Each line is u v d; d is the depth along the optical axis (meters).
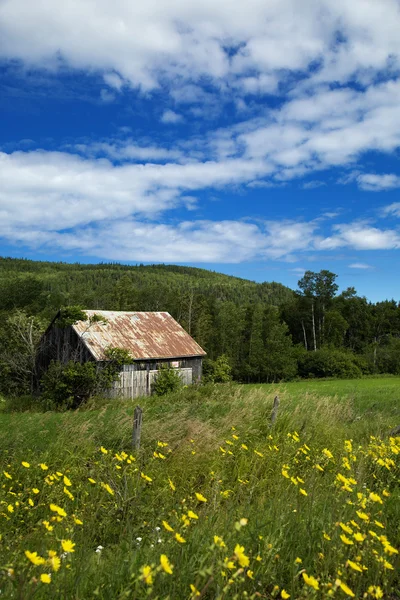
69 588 2.62
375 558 3.07
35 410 24.42
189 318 72.88
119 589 2.60
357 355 70.31
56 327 31.00
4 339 31.34
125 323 33.25
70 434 8.81
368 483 5.48
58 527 3.76
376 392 26.39
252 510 4.24
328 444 8.49
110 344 29.48
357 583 2.93
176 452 7.30
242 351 69.81
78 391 26.03
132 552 3.09
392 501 4.84
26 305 71.69
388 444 7.34
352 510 3.88
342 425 10.68
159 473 6.44
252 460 7.09
